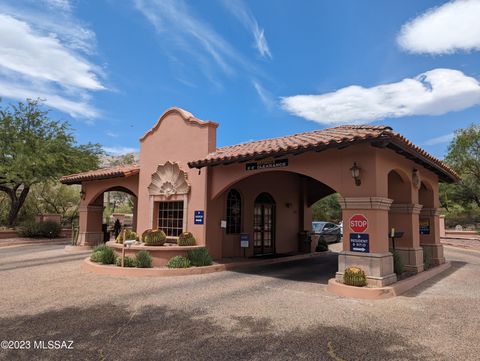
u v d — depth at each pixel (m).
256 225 14.88
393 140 7.82
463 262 14.01
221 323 5.94
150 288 8.56
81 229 17.34
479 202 30.31
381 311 6.63
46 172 23.00
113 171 14.99
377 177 8.20
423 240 12.58
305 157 9.52
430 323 5.96
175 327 5.74
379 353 4.77
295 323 5.94
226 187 11.64
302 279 9.88
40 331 5.55
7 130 22.52
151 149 13.91
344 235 8.53
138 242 12.34
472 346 5.00
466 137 27.70
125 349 4.88
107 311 6.60
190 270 10.45
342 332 5.52
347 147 8.70
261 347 4.95
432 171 12.05
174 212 13.09
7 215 25.97
